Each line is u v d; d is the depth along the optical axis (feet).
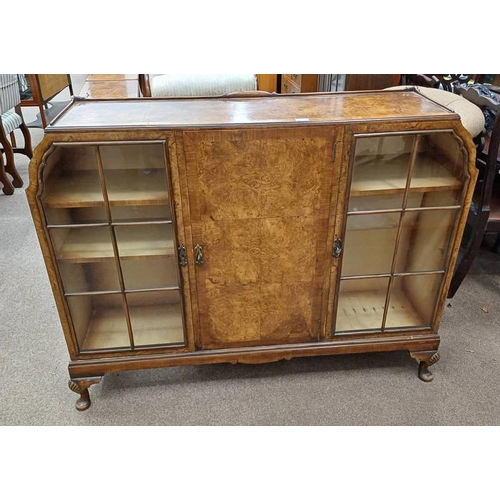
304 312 5.26
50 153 4.14
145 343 5.29
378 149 4.60
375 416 5.29
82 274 4.93
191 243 4.67
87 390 5.39
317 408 5.40
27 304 7.09
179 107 4.75
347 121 4.24
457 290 7.40
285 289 5.08
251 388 5.67
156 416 5.31
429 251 5.29
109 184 4.52
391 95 5.23
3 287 7.49
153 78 7.23
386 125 4.31
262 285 5.03
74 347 5.12
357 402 5.47
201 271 4.86
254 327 5.29
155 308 5.44
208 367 6.00
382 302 5.69
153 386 5.71
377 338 5.53
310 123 4.19
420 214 5.01
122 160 4.36
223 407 5.42
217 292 5.01
